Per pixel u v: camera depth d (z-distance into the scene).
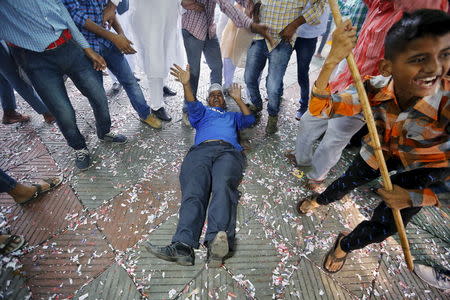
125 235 2.27
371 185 2.82
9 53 2.71
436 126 1.18
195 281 2.01
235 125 2.75
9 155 2.91
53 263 2.06
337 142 2.22
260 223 2.43
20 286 1.92
